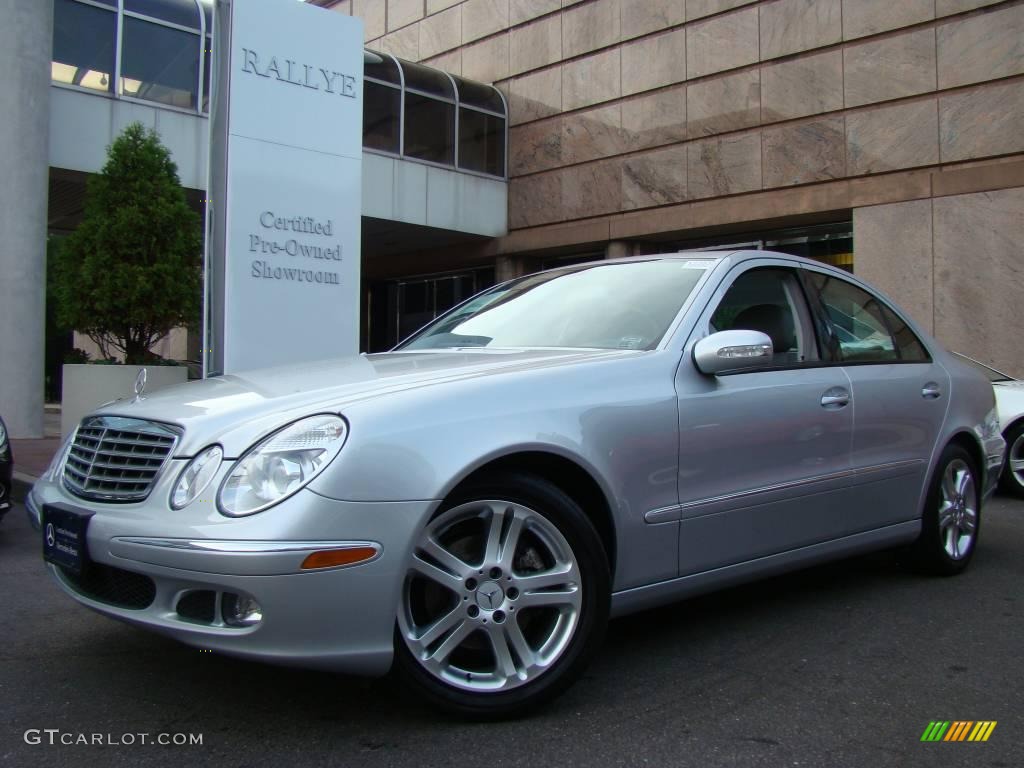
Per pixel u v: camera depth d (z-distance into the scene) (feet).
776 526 11.73
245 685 10.08
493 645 8.98
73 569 9.03
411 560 8.40
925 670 10.75
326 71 31.94
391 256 72.95
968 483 15.57
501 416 9.13
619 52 57.11
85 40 45.47
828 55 47.37
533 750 8.44
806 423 12.14
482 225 63.31
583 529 9.34
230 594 8.02
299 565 7.84
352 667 8.20
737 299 12.36
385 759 8.22
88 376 32.24
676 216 54.03
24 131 38.24
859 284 14.87
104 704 9.56
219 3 29.63
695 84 53.16
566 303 13.05
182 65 48.49
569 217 60.13
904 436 13.98
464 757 8.27
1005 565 16.33
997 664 10.98
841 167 46.91
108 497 9.11
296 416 8.59
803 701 9.73
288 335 30.94
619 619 12.78
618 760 8.25
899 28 44.73
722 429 11.02
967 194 42.47
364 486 8.16
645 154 55.67
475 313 14.15
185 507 8.32
